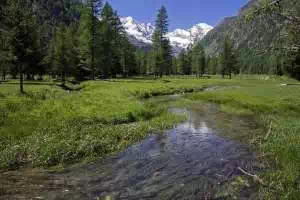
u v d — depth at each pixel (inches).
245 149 700.0
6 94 1385.3
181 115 1186.6
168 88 2202.3
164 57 3408.0
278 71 4328.3
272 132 827.4
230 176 518.0
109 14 2942.9
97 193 441.1
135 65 4468.5
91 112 992.2
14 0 1630.2
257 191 452.1
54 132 744.3
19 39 1592.0
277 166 561.0
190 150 689.0
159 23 3361.2
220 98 1648.6
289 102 1418.6
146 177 510.0
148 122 1002.1
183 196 436.5
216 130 926.4
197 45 5226.4
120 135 784.9
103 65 2802.7
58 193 437.1
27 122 807.1
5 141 649.6
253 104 1380.4
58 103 1144.8
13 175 507.8
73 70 3181.6
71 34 3425.2
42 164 565.3
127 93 1704.0
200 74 5236.2
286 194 410.3
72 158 607.5
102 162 590.9
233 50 4832.7
